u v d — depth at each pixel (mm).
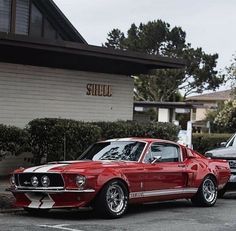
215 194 13414
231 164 15461
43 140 17094
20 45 16516
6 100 17984
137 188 11250
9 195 13102
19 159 18344
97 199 10602
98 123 18938
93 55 18312
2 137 16141
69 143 17000
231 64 34469
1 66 17812
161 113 39312
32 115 18672
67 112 19688
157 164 11828
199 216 11500
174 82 64312
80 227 9727
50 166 10859
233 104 34812
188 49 67438
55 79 19297
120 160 11586
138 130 19375
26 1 20938
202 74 66312
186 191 12539
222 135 27500
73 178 10391
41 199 10711
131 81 21766
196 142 26781
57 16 21656
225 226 10250
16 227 9641
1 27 19969
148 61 19797
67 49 17609
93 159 11945
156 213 11859
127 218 11008
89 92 20344
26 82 18484
